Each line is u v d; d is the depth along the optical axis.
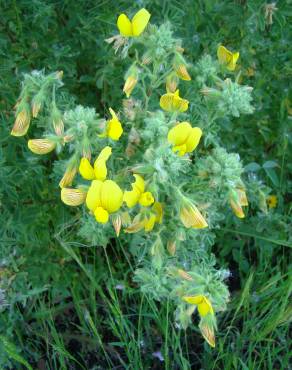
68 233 0.23
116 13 0.23
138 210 0.18
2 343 0.22
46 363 0.24
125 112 0.20
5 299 0.22
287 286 0.23
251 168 0.24
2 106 0.23
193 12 0.24
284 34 0.25
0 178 0.21
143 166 0.17
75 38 0.26
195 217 0.17
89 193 0.16
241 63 0.26
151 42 0.18
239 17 0.24
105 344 0.24
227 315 0.24
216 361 0.23
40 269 0.23
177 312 0.19
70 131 0.17
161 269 0.19
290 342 0.23
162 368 0.24
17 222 0.22
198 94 0.21
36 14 0.23
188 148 0.18
